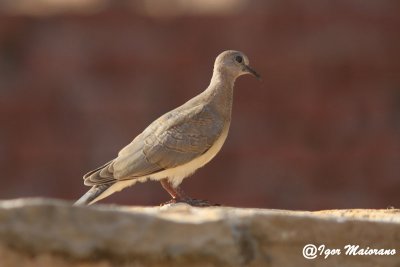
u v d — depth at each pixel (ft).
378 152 114.52
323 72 115.14
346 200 113.29
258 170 112.37
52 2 117.60
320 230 29.25
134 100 114.42
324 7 115.55
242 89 114.01
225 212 29.14
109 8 115.65
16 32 115.96
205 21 114.83
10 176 114.11
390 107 115.55
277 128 113.91
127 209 28.91
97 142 114.11
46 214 26.66
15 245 26.40
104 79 115.14
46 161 114.32
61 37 116.06
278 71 114.83
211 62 114.52
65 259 26.84
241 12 114.93
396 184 113.80
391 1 116.37
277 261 28.81
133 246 27.35
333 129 114.83
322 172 113.70
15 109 114.93
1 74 115.65
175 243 27.73
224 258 28.14
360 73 115.65
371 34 115.96
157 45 114.93
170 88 114.52
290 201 111.96
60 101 115.03
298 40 115.14
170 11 115.55
